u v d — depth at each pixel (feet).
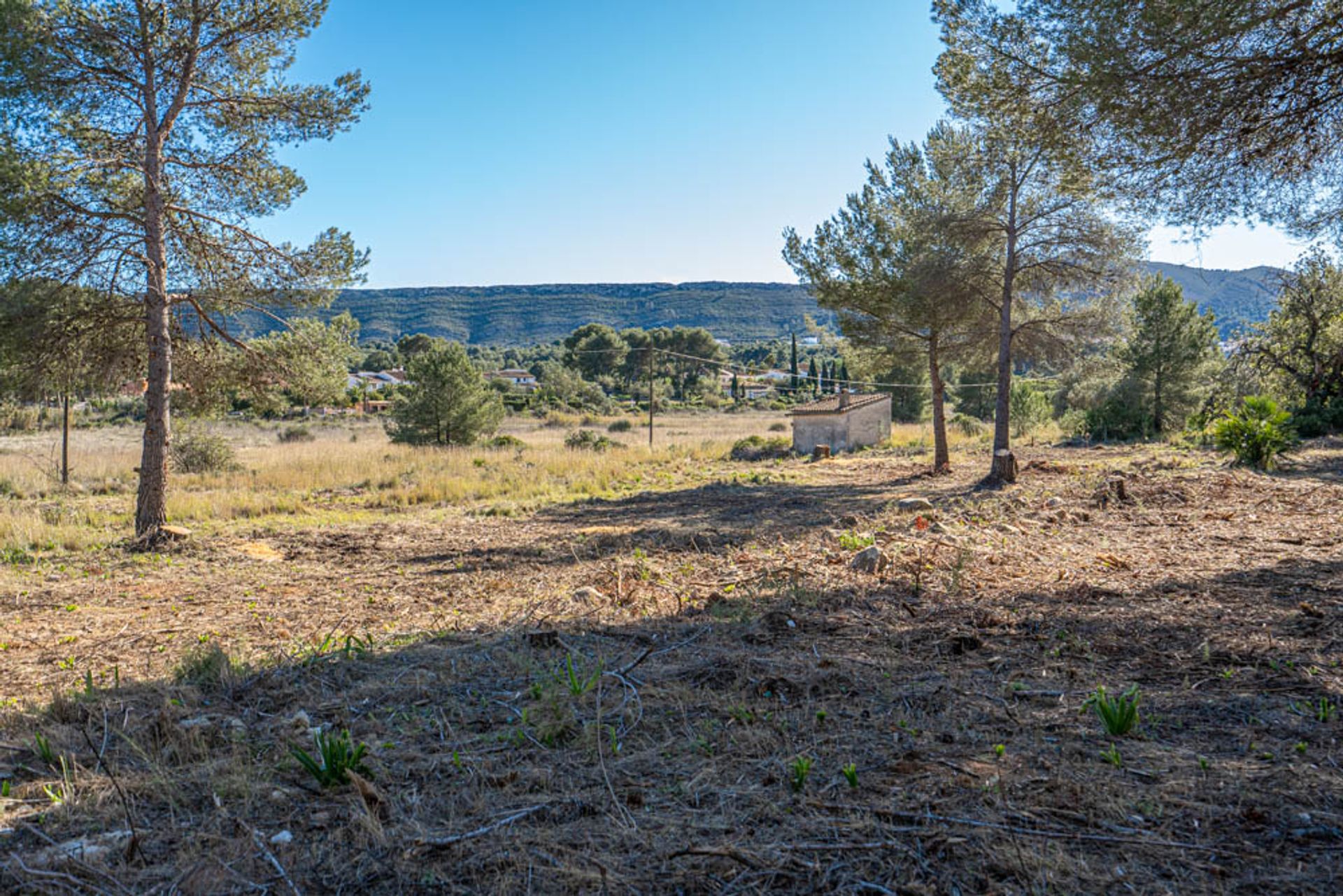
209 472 67.51
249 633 20.62
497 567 29.91
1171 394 91.66
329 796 10.13
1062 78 23.29
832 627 17.31
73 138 35.86
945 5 25.71
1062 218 53.11
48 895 8.03
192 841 9.02
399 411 97.50
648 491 59.52
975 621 17.46
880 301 63.87
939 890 7.50
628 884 7.84
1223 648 14.51
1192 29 19.77
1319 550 23.57
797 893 7.61
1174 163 22.82
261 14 38.14
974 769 9.89
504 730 12.28
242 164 41.01
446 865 8.36
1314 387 80.38
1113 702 11.95
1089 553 25.08
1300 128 21.12
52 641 20.45
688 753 11.04
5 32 32.50
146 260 37.04
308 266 42.57
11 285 35.24
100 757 11.51
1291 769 9.51
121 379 42.65
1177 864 7.73
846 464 78.38
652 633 17.71
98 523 43.75
